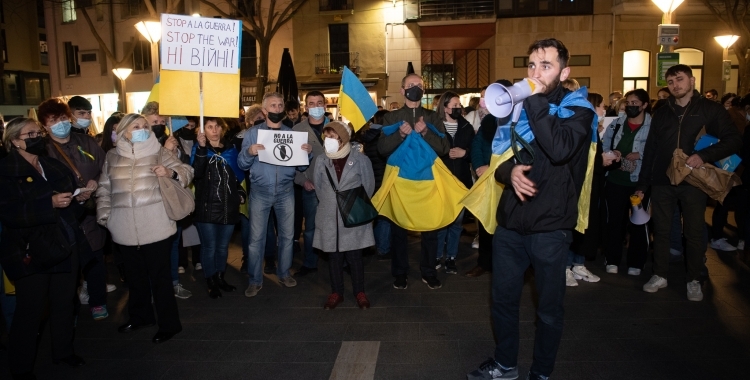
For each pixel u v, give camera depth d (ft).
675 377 12.69
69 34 101.60
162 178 15.37
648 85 71.20
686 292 18.63
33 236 13.08
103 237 17.81
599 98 23.04
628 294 18.66
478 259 21.63
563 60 10.60
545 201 10.96
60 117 16.17
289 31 81.56
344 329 16.30
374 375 13.28
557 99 10.94
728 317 16.26
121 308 19.06
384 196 19.53
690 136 17.75
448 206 19.30
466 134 22.12
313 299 19.22
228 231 20.03
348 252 18.38
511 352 12.39
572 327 15.81
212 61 17.54
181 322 17.29
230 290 20.39
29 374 13.44
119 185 15.31
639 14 69.10
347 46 80.28
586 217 11.89
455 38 76.84
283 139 18.83
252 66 84.69
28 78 122.21
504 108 9.70
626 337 14.99
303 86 79.77
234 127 26.86
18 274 13.07
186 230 22.17
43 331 16.98
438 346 14.85
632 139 20.66
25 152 13.44
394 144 18.92
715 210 24.22
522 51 72.28
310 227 22.07
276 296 19.69
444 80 84.33
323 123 22.33
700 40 70.33
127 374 13.80
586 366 13.34
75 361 14.32
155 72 49.29
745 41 60.85
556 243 11.16
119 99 98.73
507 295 12.09
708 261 22.31
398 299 18.94
